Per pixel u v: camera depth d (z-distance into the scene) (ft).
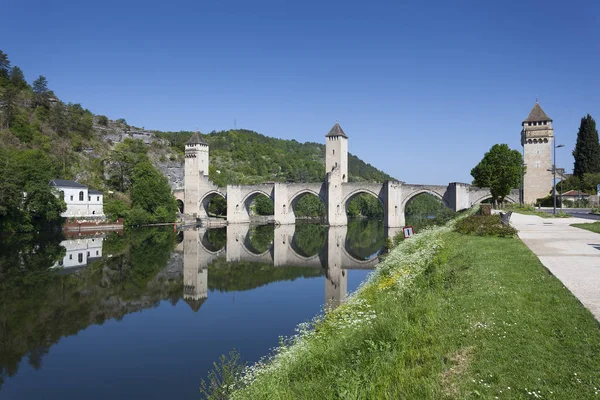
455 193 337.93
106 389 58.80
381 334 43.93
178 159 573.74
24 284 122.62
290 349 50.88
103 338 80.53
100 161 449.89
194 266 164.66
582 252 69.41
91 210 335.47
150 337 80.84
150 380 61.72
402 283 63.72
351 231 338.13
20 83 520.42
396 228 359.25
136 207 368.07
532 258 63.57
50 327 87.04
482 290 49.01
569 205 297.12
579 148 355.36
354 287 128.16
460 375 31.81
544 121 330.75
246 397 42.34
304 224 427.33
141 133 606.14
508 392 28.02
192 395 56.54
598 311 37.45
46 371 65.51
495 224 103.96
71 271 144.25
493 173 282.36
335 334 51.08
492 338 35.76
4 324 88.28
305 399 35.73
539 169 333.01
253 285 131.34
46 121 461.37
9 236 242.17
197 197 445.78
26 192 268.82
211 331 84.74
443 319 43.21
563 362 30.09
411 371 34.76
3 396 57.16
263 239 273.33
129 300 109.81
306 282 136.26
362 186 383.65
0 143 361.71
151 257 182.70
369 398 33.09
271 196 418.51
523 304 42.14
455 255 76.38
